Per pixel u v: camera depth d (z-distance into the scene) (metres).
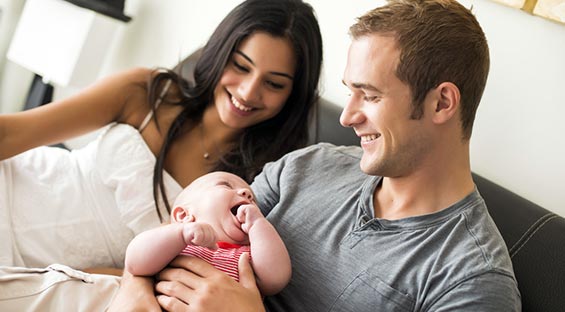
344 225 1.16
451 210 1.07
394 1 1.08
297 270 1.17
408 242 1.07
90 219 1.59
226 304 1.05
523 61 1.40
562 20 1.31
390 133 1.06
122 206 1.59
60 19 2.41
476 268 0.98
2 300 1.17
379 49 1.04
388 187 1.16
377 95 1.06
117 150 1.64
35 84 2.67
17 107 2.90
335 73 1.83
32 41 2.50
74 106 1.63
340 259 1.12
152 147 1.70
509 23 1.43
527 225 1.24
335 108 1.73
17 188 1.56
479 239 1.02
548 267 1.17
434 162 1.08
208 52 1.65
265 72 1.56
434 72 1.02
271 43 1.55
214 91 1.66
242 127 1.66
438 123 1.04
